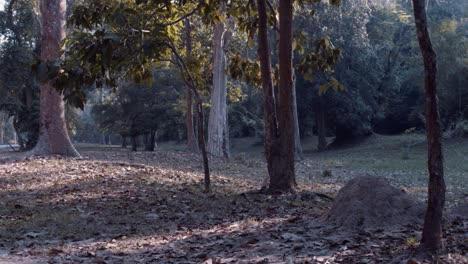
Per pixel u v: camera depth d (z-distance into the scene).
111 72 11.35
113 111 45.41
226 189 15.51
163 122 44.50
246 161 29.14
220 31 30.20
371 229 8.89
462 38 39.50
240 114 51.38
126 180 16.45
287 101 13.78
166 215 11.52
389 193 9.54
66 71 10.36
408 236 8.15
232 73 16.11
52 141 22.42
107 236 9.73
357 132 47.47
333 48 14.75
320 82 42.31
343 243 8.08
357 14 40.66
